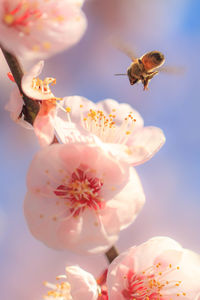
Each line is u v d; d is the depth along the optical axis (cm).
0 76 48
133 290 29
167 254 30
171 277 30
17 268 49
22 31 27
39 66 28
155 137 30
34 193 28
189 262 30
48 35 27
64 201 28
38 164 28
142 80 33
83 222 28
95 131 30
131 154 28
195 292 30
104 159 28
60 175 28
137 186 28
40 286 48
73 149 28
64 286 31
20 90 29
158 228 52
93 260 48
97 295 29
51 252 49
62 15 27
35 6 27
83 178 28
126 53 33
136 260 30
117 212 28
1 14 27
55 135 29
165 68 33
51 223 28
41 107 29
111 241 28
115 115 31
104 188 28
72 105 30
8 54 28
